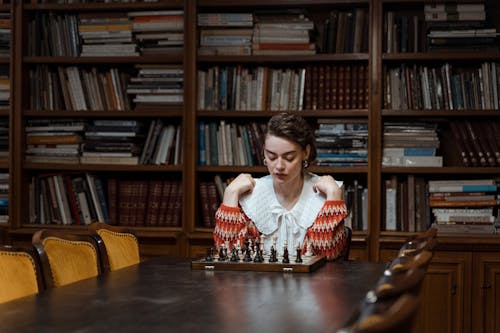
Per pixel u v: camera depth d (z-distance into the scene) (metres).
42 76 4.39
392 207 4.10
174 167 4.21
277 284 2.01
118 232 2.86
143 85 4.25
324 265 2.47
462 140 4.07
